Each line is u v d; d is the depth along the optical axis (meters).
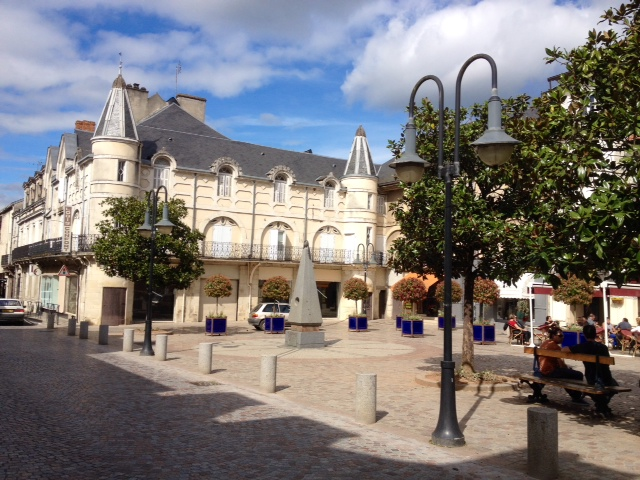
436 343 23.81
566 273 7.52
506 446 7.59
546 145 8.89
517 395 11.52
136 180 34.31
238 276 38.78
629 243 6.98
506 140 7.43
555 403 10.70
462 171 12.51
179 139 39.41
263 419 8.97
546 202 8.95
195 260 25.12
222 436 7.88
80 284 33.94
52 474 6.16
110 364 15.16
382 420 9.07
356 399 9.02
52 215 42.62
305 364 16.16
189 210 37.28
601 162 8.09
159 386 11.88
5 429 7.98
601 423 9.10
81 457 6.81
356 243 42.69
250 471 6.40
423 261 12.86
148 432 8.04
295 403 10.32
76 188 36.75
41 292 42.28
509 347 23.23
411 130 8.51
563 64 9.05
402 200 12.54
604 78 8.52
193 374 13.77
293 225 41.31
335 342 23.53
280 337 25.78
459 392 11.73
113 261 23.77
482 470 6.55
